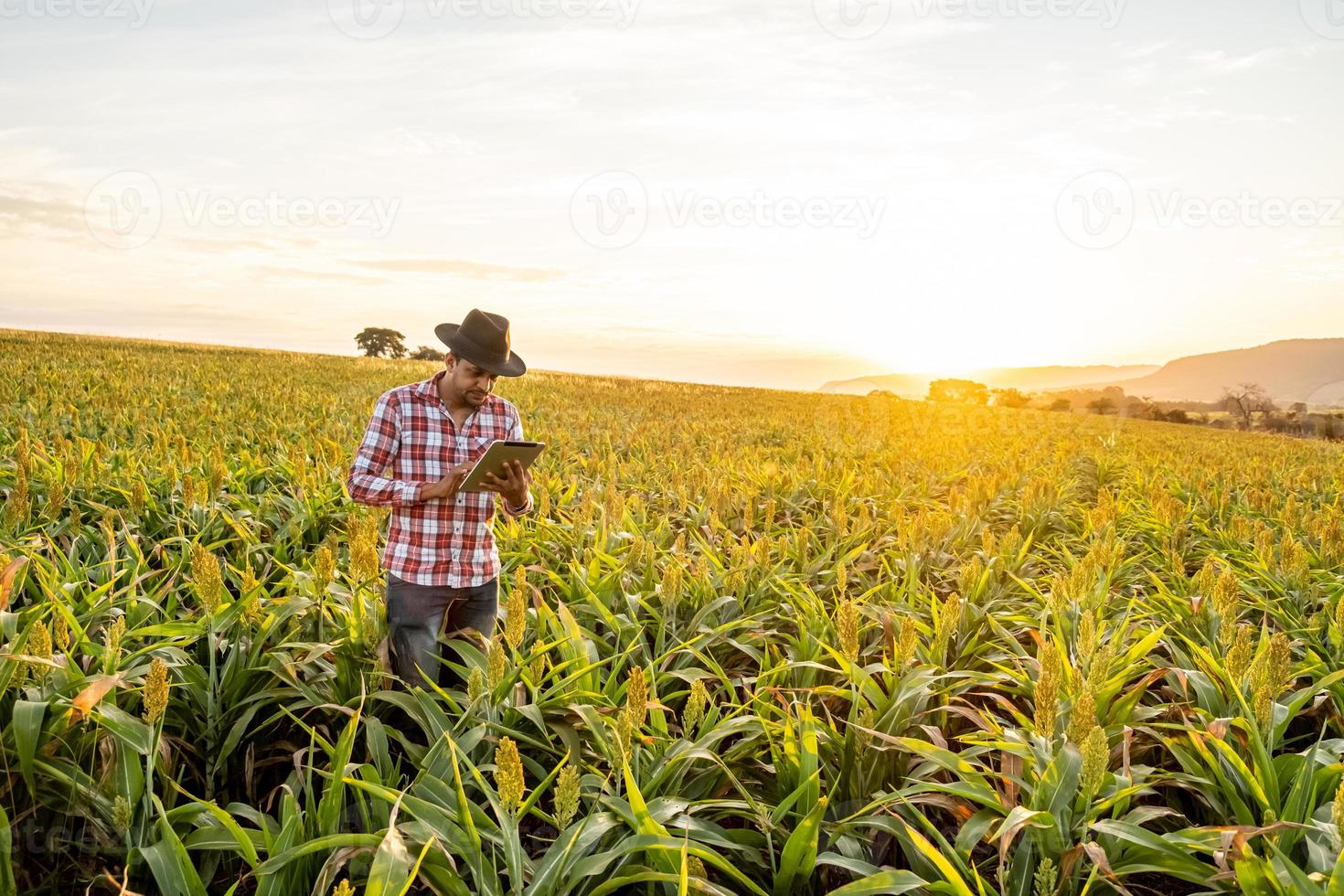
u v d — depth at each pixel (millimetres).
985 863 3004
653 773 3098
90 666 3531
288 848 2504
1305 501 11227
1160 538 8203
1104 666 3412
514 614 3299
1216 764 3148
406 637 4121
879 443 18109
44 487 7078
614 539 6199
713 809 3305
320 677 3877
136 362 36219
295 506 7398
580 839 2596
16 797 2961
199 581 3396
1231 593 4004
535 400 30453
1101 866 2506
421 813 2621
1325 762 3059
